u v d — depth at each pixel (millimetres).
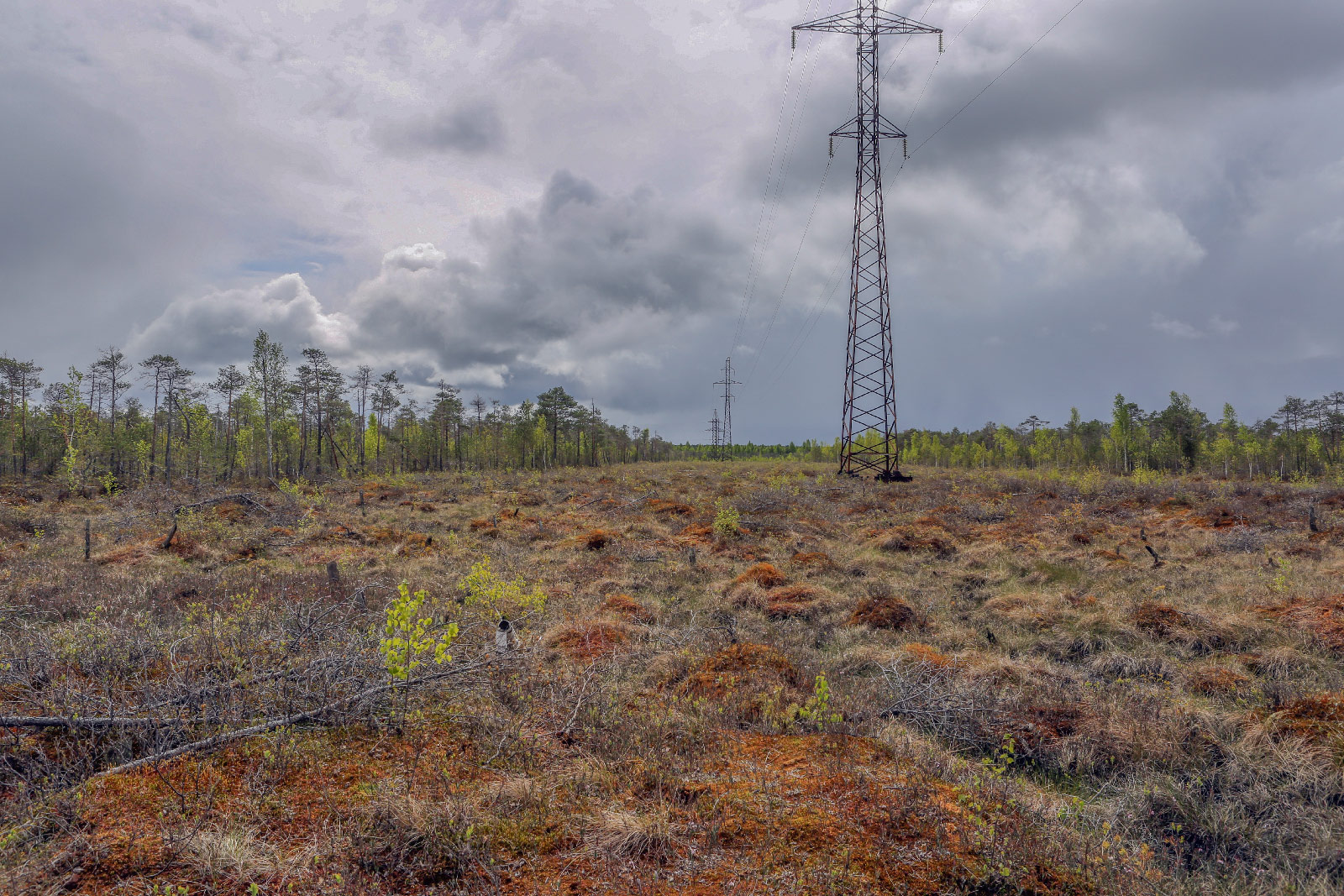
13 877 2943
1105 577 11500
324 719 4688
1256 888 3510
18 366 46250
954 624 9289
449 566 13336
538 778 4148
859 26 29500
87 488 30188
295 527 17547
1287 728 5086
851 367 29625
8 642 5801
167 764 4027
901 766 4367
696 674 6316
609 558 13570
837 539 16359
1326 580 9883
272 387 43469
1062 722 5465
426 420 65750
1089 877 3250
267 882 3014
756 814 3654
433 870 3164
